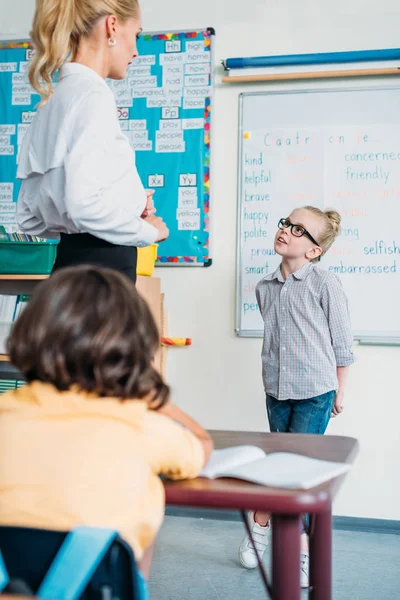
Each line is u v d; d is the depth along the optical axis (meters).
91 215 1.44
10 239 2.71
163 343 3.03
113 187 1.51
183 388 3.11
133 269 1.58
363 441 2.96
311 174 3.02
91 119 1.48
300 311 2.49
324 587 1.25
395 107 2.97
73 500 0.82
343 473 1.05
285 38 3.08
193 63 3.12
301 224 2.52
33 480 0.83
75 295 0.88
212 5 3.14
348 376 2.97
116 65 1.64
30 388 0.90
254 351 3.06
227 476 1.01
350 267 2.97
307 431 2.45
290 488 0.94
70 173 1.43
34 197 1.63
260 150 3.07
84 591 0.75
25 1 3.29
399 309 2.93
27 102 3.26
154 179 3.13
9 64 3.28
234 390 3.07
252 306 3.05
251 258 3.06
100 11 1.55
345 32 3.03
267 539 2.65
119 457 0.85
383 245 2.95
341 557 2.60
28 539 0.77
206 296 3.11
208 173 3.09
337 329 2.45
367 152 2.98
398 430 2.93
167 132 3.13
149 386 0.92
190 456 0.97
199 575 2.36
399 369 2.94
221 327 3.09
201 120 3.11
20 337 0.88
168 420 0.96
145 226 1.56
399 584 2.30
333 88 3.02
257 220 3.06
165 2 3.17
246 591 2.21
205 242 3.08
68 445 0.84
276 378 2.52
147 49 3.16
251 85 3.10
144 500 0.87
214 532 2.89
